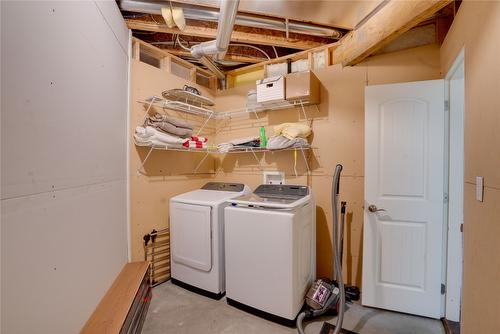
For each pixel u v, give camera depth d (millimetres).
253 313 1992
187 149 2525
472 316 1197
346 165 2396
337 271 1806
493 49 991
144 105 2369
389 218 2033
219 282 2182
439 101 1894
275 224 1832
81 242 1275
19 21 844
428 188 1929
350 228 2375
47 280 986
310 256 2199
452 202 1896
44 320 962
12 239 801
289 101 2443
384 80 2242
